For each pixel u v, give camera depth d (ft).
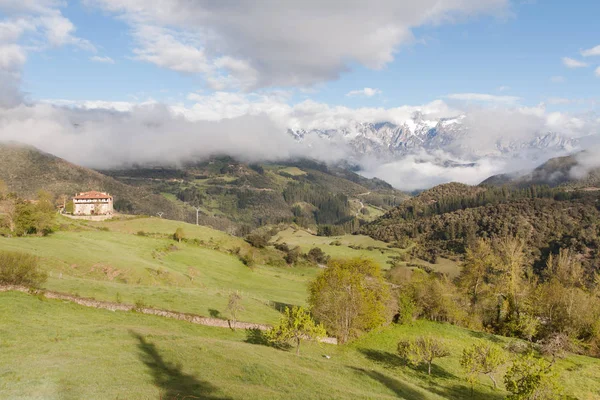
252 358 123.85
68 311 144.25
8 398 72.33
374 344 192.44
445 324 239.09
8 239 257.14
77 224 429.38
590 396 151.33
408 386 137.39
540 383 108.47
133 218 593.42
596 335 220.02
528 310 251.19
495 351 147.43
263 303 242.37
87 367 93.91
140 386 87.56
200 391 91.40
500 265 269.03
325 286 210.18
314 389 108.99
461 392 145.69
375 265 228.43
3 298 137.90
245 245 558.97
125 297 173.37
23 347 101.86
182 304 181.27
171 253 386.93
